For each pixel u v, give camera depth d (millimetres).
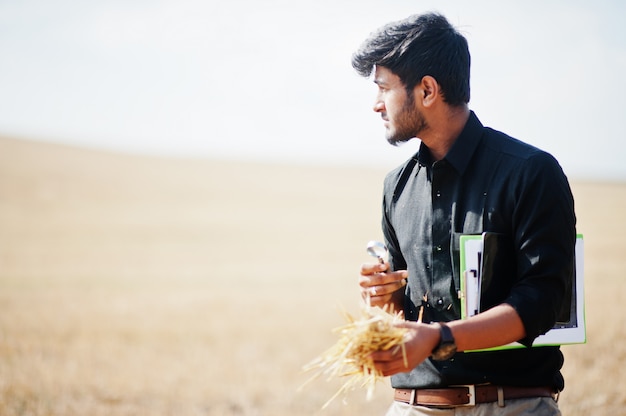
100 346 14656
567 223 3002
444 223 3260
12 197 49156
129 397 10500
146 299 21953
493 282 3068
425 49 3127
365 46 3244
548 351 3240
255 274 28016
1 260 30297
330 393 10586
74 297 21906
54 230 39500
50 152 69750
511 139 3186
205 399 10438
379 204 55219
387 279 3332
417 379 3350
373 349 2713
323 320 18312
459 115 3219
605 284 21141
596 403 8984
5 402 9562
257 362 13258
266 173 71438
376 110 3322
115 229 40844
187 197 55000
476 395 3213
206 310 19969
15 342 14633
